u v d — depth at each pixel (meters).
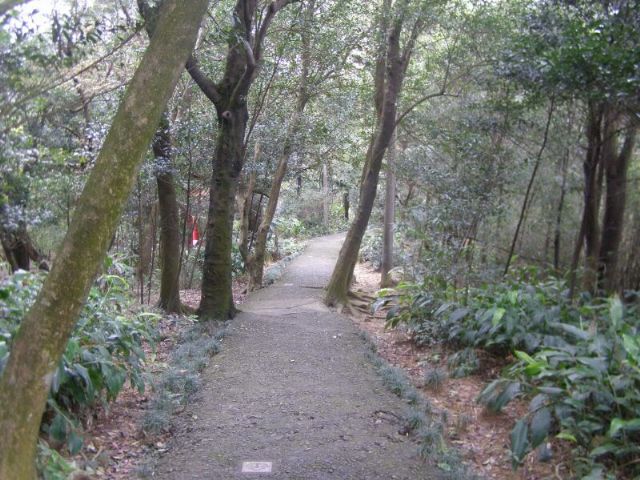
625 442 4.16
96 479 4.08
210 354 7.42
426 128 11.45
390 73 11.45
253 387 6.12
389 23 10.94
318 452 4.55
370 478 4.16
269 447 4.64
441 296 8.45
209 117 12.02
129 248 13.87
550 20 6.98
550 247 10.68
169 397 5.55
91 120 9.06
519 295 7.10
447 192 9.18
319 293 13.47
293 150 14.64
